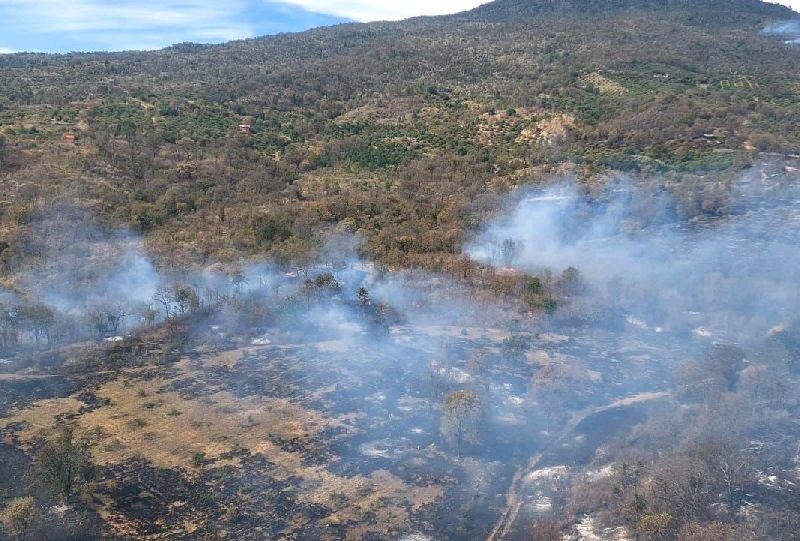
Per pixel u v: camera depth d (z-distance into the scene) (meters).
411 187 124.44
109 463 51.84
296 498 48.53
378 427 57.75
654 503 44.56
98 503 47.25
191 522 45.84
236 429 57.19
